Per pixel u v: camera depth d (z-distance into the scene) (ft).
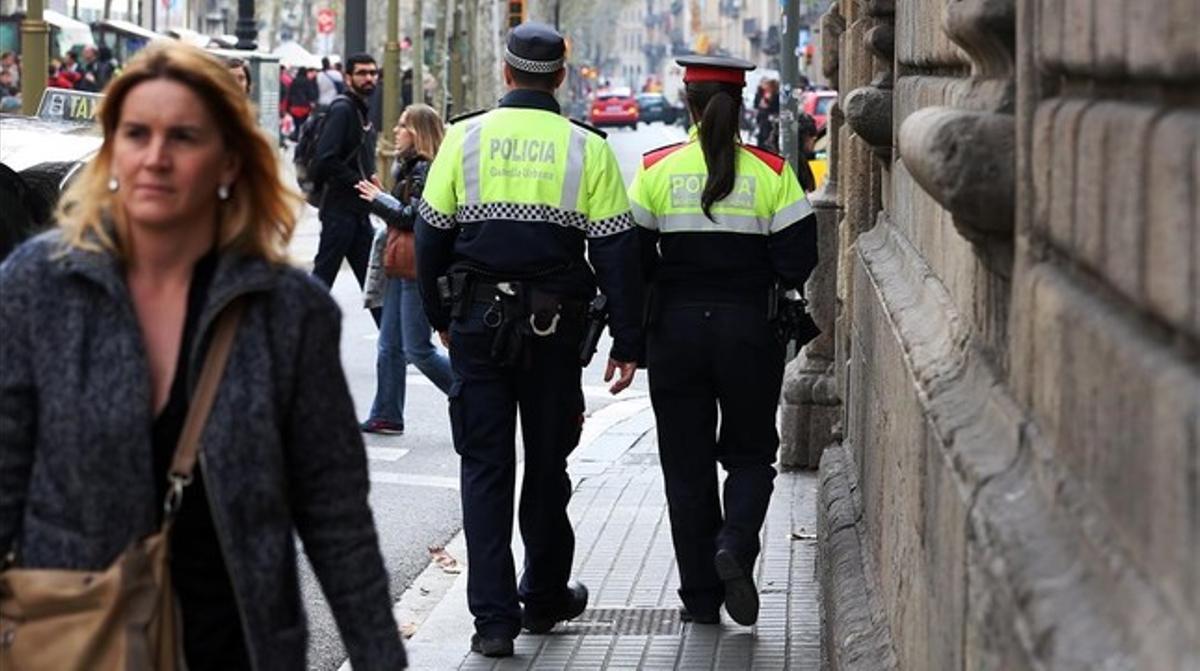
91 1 429.79
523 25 44.96
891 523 31.48
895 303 32.89
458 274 44.42
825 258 67.67
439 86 295.07
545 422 45.19
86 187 21.25
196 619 20.97
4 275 20.85
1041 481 18.53
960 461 21.50
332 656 46.52
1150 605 14.02
